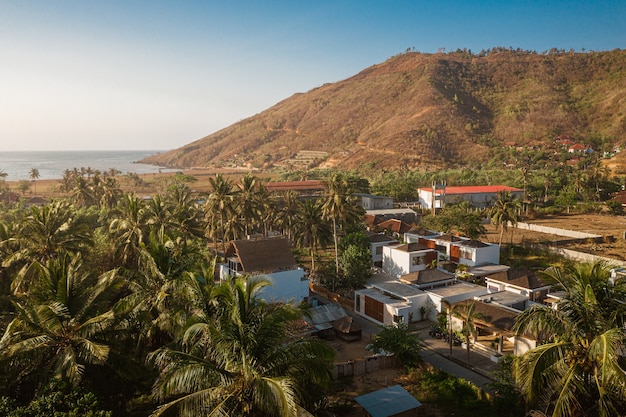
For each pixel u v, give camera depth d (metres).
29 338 23.22
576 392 18.36
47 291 25.78
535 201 125.94
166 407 16.50
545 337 32.94
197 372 17.44
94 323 24.14
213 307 22.84
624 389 16.48
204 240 65.62
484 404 29.05
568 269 21.98
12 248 42.53
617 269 43.19
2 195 123.19
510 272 50.78
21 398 22.48
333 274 57.88
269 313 20.05
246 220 66.56
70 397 20.38
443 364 36.44
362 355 38.38
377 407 26.73
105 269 46.34
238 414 17.55
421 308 46.69
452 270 62.44
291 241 82.69
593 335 19.03
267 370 18.45
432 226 82.69
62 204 57.97
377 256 68.25
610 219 102.94
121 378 26.08
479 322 38.34
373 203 112.44
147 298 29.55
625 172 149.12
